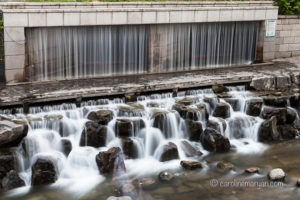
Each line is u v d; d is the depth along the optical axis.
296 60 16.05
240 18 14.14
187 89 11.82
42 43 11.36
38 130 9.09
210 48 14.12
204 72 13.44
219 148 9.98
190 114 10.30
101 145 9.45
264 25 14.85
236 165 9.31
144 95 11.18
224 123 10.57
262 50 15.16
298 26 16.47
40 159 8.26
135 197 7.70
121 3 12.38
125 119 9.74
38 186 8.11
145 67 13.20
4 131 8.26
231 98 11.60
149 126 9.93
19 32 10.77
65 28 11.59
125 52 12.72
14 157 8.27
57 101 10.09
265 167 9.25
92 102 10.47
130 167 9.05
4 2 10.73
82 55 12.08
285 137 11.20
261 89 12.70
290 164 9.45
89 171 8.71
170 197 7.77
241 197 7.86
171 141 10.02
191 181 8.45
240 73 13.31
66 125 9.37
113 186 8.17
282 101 11.80
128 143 9.35
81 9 11.42
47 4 11.20
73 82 11.54
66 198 7.70
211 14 13.52
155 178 8.53
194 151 9.80
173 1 13.89
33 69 11.43
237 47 14.73
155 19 12.61
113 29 12.30
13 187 7.96
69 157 8.90
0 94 9.91
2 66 11.16
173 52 13.49
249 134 11.01
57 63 11.76
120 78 12.27
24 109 9.59
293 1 16.53
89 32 11.98
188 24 13.45
